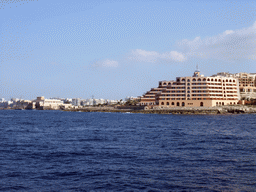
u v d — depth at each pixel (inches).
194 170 1535.4
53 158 1828.2
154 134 3398.1
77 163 1684.3
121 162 1715.1
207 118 7470.5
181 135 3282.5
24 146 2332.7
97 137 3043.8
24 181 1331.2
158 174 1454.2
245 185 1293.1
